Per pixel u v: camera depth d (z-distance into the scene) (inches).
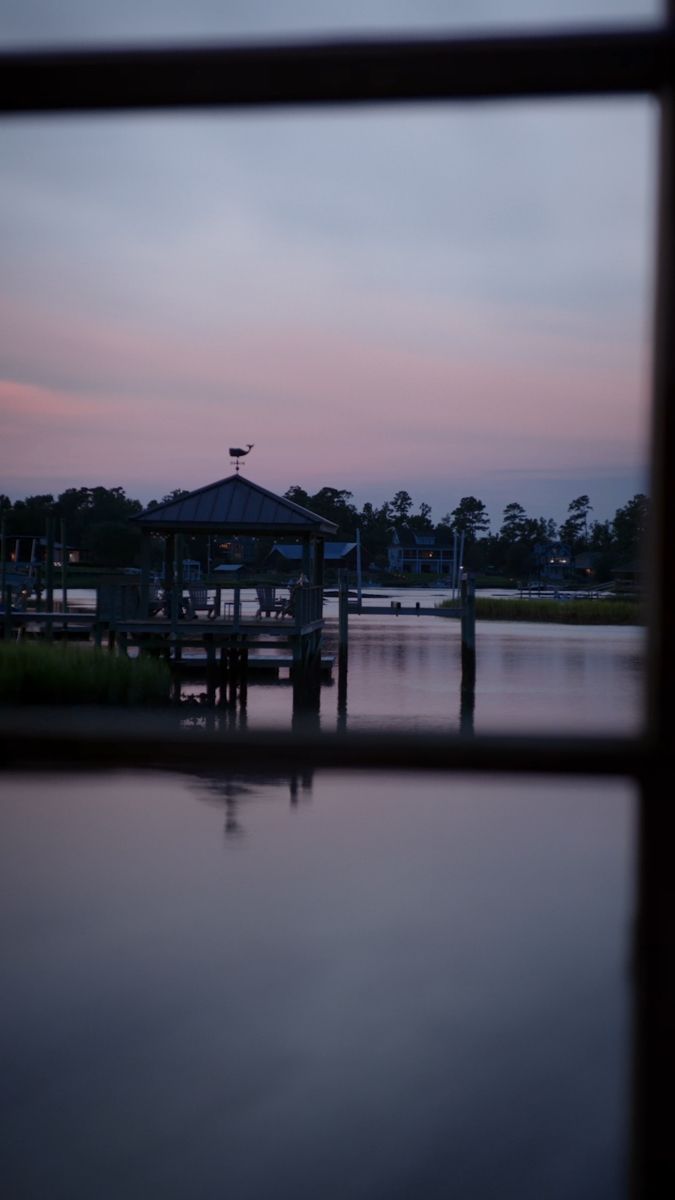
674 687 42.7
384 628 1504.7
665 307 42.9
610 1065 140.3
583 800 311.9
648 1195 43.4
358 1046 146.3
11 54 43.8
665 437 42.8
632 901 43.6
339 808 303.0
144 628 780.6
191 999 163.3
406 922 201.0
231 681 779.4
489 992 168.9
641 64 42.4
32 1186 110.0
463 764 44.2
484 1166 115.6
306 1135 122.3
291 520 820.0
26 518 2440.9
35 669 651.5
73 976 173.8
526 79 43.7
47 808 297.9
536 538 4234.7
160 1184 109.9
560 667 1006.4
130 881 228.8
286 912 210.1
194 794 319.0
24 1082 135.2
